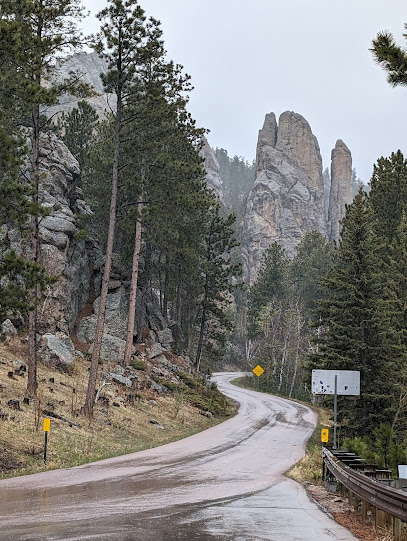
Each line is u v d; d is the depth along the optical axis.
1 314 18.20
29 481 14.34
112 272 47.38
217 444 27.22
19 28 18.50
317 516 11.52
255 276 164.25
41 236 38.03
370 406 34.38
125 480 15.20
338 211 196.75
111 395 33.38
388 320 34.94
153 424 31.44
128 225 43.00
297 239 174.88
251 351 115.88
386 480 14.76
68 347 37.25
